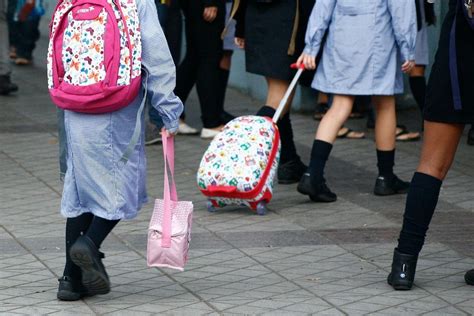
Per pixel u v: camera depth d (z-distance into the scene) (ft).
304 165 31.91
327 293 21.34
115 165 19.89
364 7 28.43
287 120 31.09
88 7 19.43
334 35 28.84
